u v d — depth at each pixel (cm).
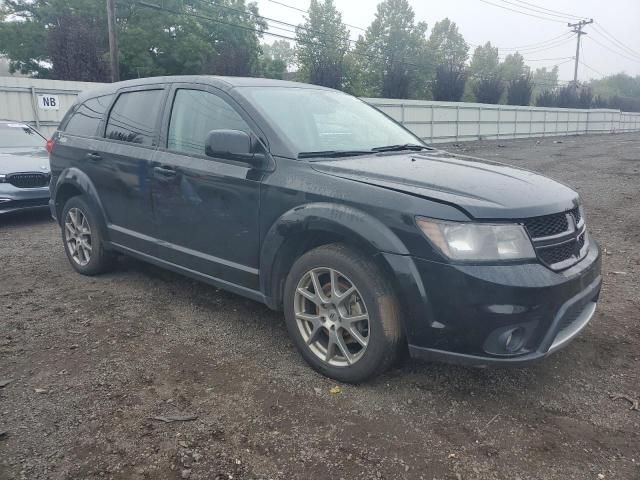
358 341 315
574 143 3039
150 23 3666
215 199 381
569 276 293
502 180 324
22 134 921
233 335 397
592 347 380
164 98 442
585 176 1374
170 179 412
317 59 3459
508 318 273
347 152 374
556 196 318
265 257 351
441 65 3969
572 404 310
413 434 279
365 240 297
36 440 271
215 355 365
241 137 346
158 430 279
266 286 359
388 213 295
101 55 2459
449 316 280
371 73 5541
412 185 306
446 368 347
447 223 280
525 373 343
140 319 426
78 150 516
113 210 483
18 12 3772
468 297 274
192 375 337
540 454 265
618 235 720
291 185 337
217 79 410
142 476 246
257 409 300
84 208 512
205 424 286
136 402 305
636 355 369
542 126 3984
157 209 431
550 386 328
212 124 397
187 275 421
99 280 521
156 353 367
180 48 3719
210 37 4197
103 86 537
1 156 801
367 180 316
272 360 358
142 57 3553
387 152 393
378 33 6794
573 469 255
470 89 5188
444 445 271
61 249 648
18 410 297
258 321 423
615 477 250
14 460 255
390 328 301
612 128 5166
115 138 480
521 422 292
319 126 395
